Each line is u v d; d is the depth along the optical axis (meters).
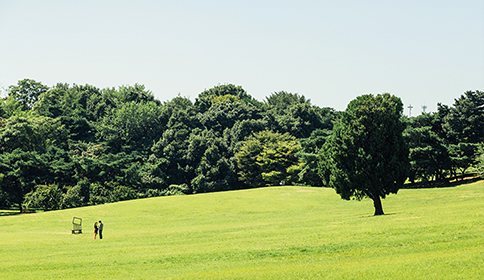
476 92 85.44
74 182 81.50
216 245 28.16
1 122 92.44
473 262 17.02
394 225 28.97
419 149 80.25
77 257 26.67
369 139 40.69
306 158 90.88
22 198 76.19
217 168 98.62
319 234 28.66
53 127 102.00
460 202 48.97
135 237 37.03
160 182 96.44
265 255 23.67
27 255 28.23
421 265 17.41
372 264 18.78
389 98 42.12
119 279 19.89
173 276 19.62
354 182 40.97
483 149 74.12
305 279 17.08
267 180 96.19
